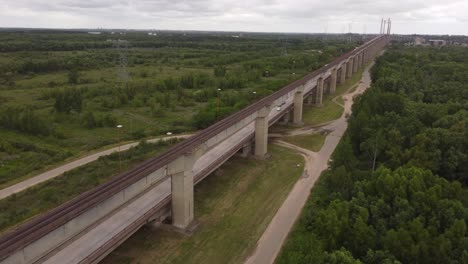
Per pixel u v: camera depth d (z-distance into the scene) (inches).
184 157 2325.3
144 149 3727.9
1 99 5600.4
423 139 3144.7
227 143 3516.2
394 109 4205.2
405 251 1844.2
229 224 2512.3
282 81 6363.2
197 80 6943.9
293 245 2021.4
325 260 1770.4
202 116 4534.9
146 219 2219.5
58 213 1657.2
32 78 7588.6
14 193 2859.3
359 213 2124.8
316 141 4281.5
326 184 2736.2
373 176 2517.2
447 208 2153.1
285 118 4960.6
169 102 5620.1
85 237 2009.1
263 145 3693.4
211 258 2167.8
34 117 4271.7
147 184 2094.0
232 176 3265.3
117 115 5088.6
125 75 7130.9
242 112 3390.7
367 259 1851.6
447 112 4279.0
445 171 3029.0
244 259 2159.2
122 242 2112.5
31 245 1482.5
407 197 2295.8
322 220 2034.9
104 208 1819.6
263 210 2704.2
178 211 2420.0
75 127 4566.9
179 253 2199.8
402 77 6043.3
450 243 1851.6
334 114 5442.9
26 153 3673.7
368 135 3464.6
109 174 3137.3
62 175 3152.1
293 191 3009.4
